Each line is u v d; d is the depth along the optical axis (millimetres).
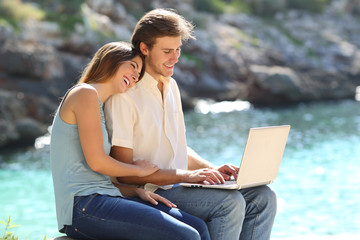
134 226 4105
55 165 4434
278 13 48812
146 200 4516
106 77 4629
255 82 36219
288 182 15180
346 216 11727
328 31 48531
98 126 4363
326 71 39438
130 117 4707
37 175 16891
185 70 35562
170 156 4953
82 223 4246
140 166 4613
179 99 5164
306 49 43688
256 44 41406
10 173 17234
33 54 26156
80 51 30859
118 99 4684
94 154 4320
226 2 48969
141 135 4797
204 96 35812
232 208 4469
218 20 43844
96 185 4375
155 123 4805
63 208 4355
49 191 14727
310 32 46719
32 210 12797
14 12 28734
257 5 48438
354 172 16172
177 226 4086
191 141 22297
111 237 4211
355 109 32750
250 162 4477
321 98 37312
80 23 31281
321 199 13258
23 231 11000
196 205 4590
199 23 40312
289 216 11836
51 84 27000
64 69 28484
